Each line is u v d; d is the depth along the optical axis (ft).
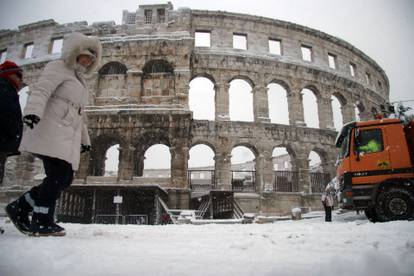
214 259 9.81
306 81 123.34
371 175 42.96
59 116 17.12
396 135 43.37
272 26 126.62
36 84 16.34
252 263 9.14
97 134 94.63
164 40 104.73
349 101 132.05
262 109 112.88
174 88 101.91
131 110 94.43
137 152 107.04
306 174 108.58
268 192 101.45
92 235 18.10
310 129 114.52
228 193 79.66
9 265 8.07
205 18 120.98
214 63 115.03
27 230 16.28
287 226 34.14
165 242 14.76
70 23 125.39
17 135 15.37
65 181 17.42
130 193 79.36
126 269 8.11
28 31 129.08
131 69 103.55
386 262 7.91
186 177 89.15
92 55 19.36
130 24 113.29
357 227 27.48
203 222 63.21
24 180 104.37
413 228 24.04
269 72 118.42
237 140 106.32
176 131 93.20
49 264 8.45
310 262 9.31
